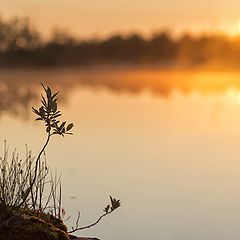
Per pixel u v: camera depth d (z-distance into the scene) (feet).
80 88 202.59
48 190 37.68
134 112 110.32
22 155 49.80
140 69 417.90
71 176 44.96
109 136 71.72
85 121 91.15
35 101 131.64
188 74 409.69
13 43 349.82
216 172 48.57
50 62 363.97
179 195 39.93
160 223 33.12
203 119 96.17
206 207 36.88
